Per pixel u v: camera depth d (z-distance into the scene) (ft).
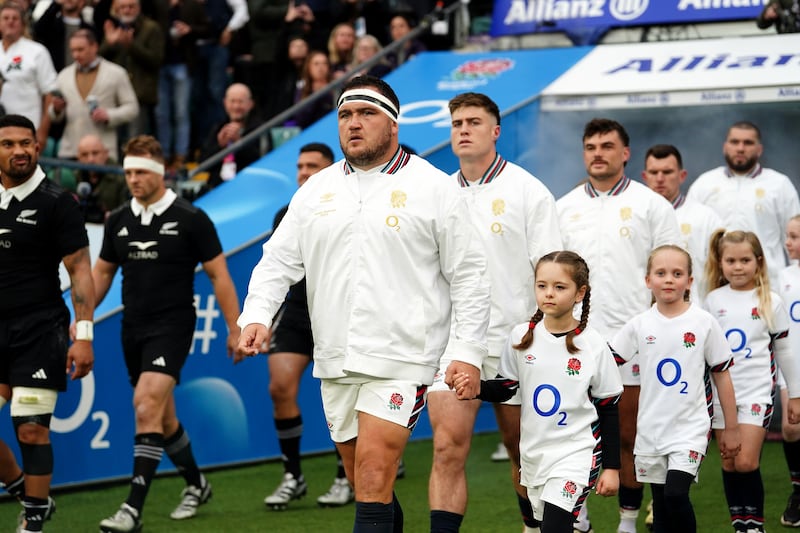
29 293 65.21
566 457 54.85
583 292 55.57
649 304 71.36
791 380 68.08
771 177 95.20
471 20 135.64
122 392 86.22
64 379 66.08
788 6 112.78
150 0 133.08
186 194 112.47
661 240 71.15
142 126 130.21
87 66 119.75
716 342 61.72
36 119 116.88
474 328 50.39
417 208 50.19
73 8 131.75
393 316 49.98
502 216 62.64
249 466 92.53
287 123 126.72
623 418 67.00
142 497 70.90
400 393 49.90
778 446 96.73
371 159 50.60
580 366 55.01
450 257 50.88
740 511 66.74
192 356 89.81
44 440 65.36
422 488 84.48
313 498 82.23
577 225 72.13
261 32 135.13
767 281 68.59
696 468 60.90
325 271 50.88
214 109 139.54
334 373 50.88
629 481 67.00
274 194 105.40
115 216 76.02
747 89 101.55
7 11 114.93
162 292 74.13
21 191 65.31
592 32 123.13
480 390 56.44
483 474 88.53
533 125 108.99
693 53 112.37
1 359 65.72
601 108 106.52
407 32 135.13
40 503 65.05
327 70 129.29
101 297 76.89
